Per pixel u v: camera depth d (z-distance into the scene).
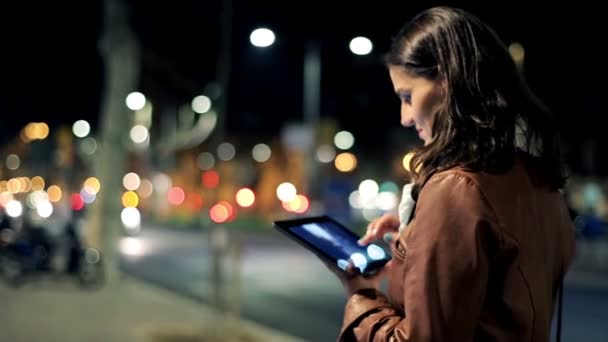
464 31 1.76
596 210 42.16
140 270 18.52
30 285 14.04
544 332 1.64
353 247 1.96
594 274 20.22
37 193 25.95
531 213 1.67
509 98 1.73
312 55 31.12
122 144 13.91
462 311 1.54
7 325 9.90
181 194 48.19
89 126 20.19
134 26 13.42
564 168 1.87
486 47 1.76
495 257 1.58
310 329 10.71
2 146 41.22
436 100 1.78
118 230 14.17
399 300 1.70
